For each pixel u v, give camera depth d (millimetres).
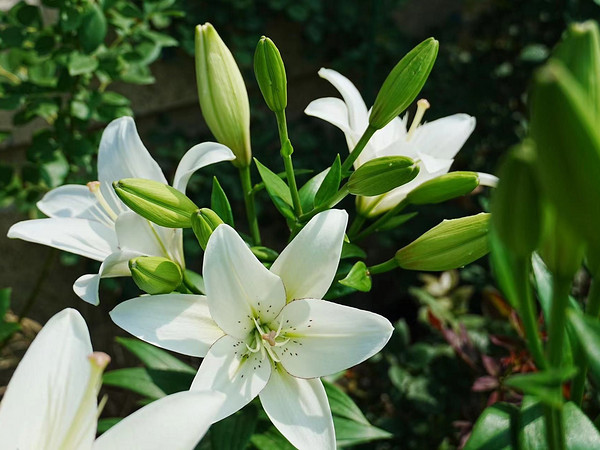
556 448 226
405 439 778
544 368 214
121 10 673
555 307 207
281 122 383
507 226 188
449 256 359
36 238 366
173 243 372
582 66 177
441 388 749
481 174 400
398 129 442
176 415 256
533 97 160
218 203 381
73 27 627
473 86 1175
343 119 418
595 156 158
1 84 669
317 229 333
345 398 407
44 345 268
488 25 1198
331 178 368
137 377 431
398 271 1196
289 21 1093
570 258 194
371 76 1012
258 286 332
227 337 336
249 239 423
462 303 923
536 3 1115
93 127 877
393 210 401
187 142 1026
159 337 327
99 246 382
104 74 669
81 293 345
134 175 396
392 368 782
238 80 389
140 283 329
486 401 685
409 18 1224
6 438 256
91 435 258
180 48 976
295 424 328
